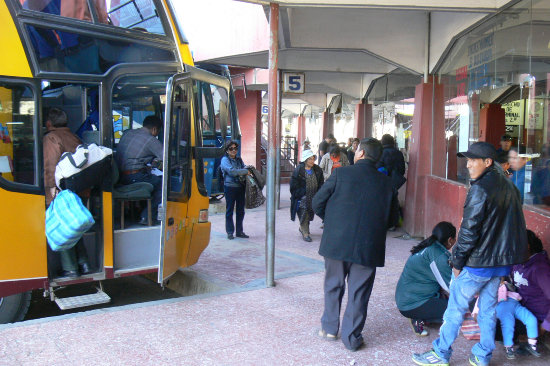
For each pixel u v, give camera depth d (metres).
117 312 5.14
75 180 4.93
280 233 10.00
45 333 4.56
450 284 4.09
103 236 5.38
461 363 4.18
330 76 14.73
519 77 6.13
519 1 5.99
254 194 9.43
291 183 9.28
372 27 9.29
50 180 5.06
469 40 7.84
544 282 4.16
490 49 7.03
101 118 5.36
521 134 5.97
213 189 13.02
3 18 4.77
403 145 10.86
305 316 5.14
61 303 5.14
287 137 23.38
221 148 8.42
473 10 6.21
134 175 5.74
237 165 9.29
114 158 5.81
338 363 4.12
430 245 4.63
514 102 6.25
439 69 9.23
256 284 6.25
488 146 3.79
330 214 4.36
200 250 6.56
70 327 4.71
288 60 11.38
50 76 5.00
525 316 4.20
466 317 4.61
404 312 4.65
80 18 5.22
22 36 4.86
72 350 4.23
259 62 11.66
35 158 4.96
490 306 3.96
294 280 6.45
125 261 5.59
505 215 3.73
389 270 7.05
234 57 11.05
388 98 12.29
